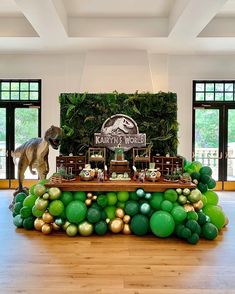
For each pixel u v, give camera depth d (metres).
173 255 3.13
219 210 3.93
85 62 6.04
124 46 5.73
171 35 5.12
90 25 5.21
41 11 4.15
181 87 6.68
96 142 4.81
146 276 2.65
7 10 4.98
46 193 3.71
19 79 6.61
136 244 3.45
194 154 6.80
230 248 3.35
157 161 4.50
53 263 2.91
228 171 6.83
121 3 4.68
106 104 4.84
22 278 2.60
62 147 4.86
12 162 6.82
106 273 2.70
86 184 3.81
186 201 3.72
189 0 3.86
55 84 6.61
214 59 6.64
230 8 4.86
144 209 3.65
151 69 6.51
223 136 6.80
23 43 5.68
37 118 6.75
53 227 3.78
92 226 3.70
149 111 4.86
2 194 6.21
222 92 6.75
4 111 6.75
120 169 4.33
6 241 3.51
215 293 2.38
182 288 2.45
